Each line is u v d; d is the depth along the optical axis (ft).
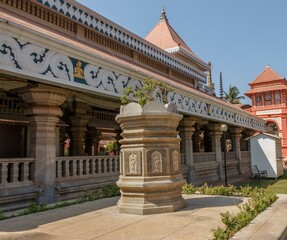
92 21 34.60
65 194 27.55
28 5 28.30
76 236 14.70
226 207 20.74
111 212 20.03
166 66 50.62
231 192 26.96
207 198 24.81
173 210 19.24
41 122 25.71
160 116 19.44
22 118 39.06
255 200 21.74
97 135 76.33
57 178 27.37
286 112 121.29
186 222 16.62
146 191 18.99
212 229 14.37
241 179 59.11
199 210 19.72
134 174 19.40
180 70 54.65
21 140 39.75
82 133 42.75
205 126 74.23
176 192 20.11
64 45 23.54
